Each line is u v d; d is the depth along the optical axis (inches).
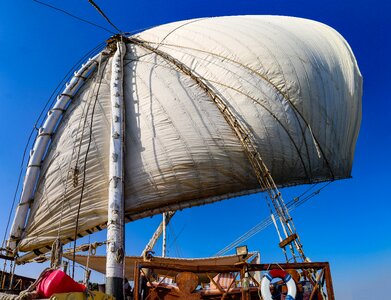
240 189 671.1
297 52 799.7
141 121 658.2
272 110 709.3
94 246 520.4
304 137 746.8
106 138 644.1
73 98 705.6
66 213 598.2
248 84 712.4
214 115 670.5
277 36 813.2
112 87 654.5
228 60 733.3
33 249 602.5
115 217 535.8
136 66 729.6
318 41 894.4
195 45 757.9
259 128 685.3
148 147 638.5
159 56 743.7
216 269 353.1
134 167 628.7
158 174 627.5
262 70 736.3
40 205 610.9
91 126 625.0
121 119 627.8
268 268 343.6
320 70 815.1
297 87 748.0
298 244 551.2
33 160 633.6
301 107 744.3
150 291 356.5
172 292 356.8
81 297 256.7
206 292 356.2
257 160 655.8
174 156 634.2
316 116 772.0
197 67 723.4
